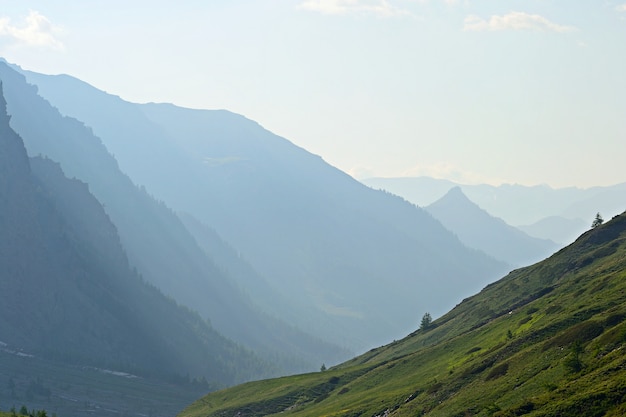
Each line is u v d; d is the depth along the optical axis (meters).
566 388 130.12
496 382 162.62
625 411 113.94
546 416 122.06
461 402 162.12
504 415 128.75
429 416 165.88
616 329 144.88
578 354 145.25
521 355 168.12
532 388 145.25
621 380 122.69
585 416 118.50
